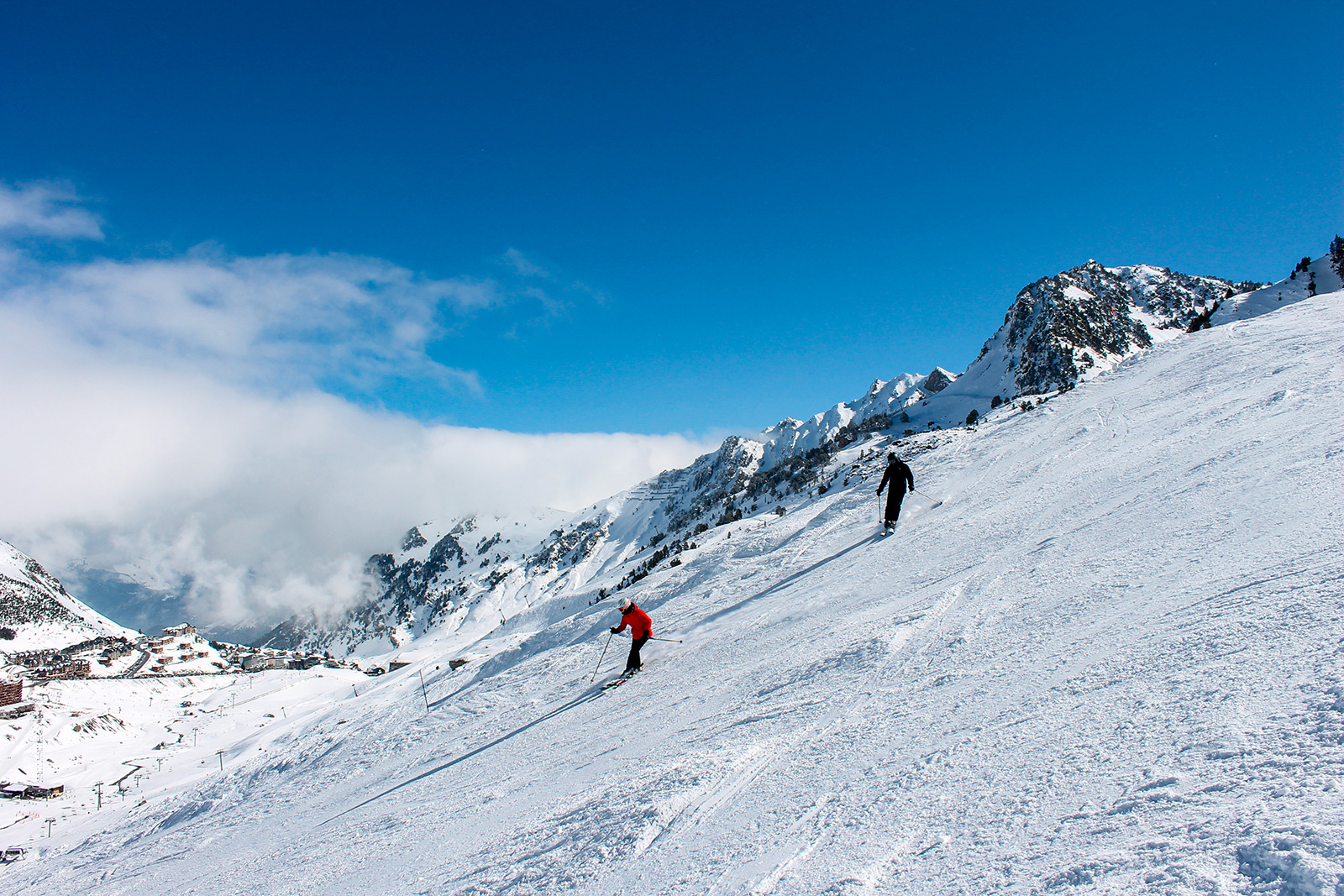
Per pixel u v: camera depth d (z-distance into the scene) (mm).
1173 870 2291
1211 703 3674
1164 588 6621
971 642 7309
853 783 4629
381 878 7008
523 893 4941
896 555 15500
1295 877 1937
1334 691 3207
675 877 4188
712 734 7410
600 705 12539
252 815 18562
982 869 2930
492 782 9852
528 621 102938
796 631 11656
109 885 15703
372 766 17891
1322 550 5738
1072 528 11445
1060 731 4156
